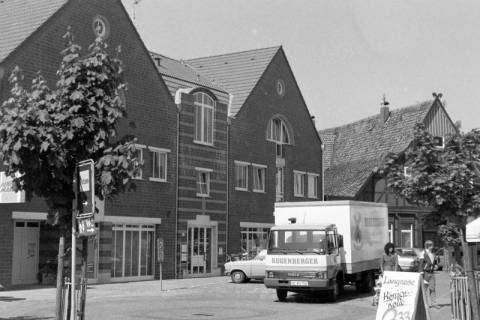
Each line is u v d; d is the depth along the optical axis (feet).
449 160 45.14
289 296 76.43
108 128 34.73
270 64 135.33
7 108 33.99
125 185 33.96
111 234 91.56
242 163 123.13
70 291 32.14
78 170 31.96
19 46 79.61
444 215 46.26
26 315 54.19
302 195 144.46
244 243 123.65
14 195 70.44
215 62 142.31
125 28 96.53
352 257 73.10
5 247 77.10
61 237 33.96
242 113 124.47
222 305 66.28
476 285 45.88
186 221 107.04
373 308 64.28
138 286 86.94
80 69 34.65
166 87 104.32
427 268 65.98
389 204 163.22
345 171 177.47
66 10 86.79
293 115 142.20
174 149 105.40
